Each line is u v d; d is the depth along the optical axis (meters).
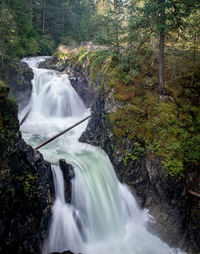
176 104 10.16
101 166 9.67
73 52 22.45
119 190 9.47
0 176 5.20
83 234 7.56
